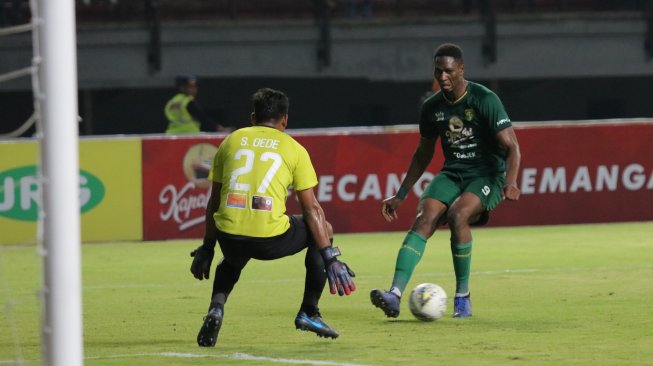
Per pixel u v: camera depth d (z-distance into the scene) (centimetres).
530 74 9225
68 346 1703
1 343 2453
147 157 5047
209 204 2297
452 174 2755
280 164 2245
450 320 2695
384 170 5312
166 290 3438
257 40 8731
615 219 5572
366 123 9856
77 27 8388
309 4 9312
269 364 2116
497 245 4662
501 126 2677
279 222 2236
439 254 4391
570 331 2497
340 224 5269
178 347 2355
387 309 2584
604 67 9344
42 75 1711
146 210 5050
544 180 5481
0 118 8956
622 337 2405
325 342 2384
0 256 4519
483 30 9100
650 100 10356
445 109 2734
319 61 8862
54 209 1702
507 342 2350
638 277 3569
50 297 1700
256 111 2298
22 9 8281
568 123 5494
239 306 3042
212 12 9219
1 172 4825
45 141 1708
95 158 4981
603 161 5547
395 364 2103
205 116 5997
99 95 9212
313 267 2286
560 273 3709
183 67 8631
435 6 9462
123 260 4319
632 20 9362
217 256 4397
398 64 8994
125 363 2156
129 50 8512
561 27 9231
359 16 9319
